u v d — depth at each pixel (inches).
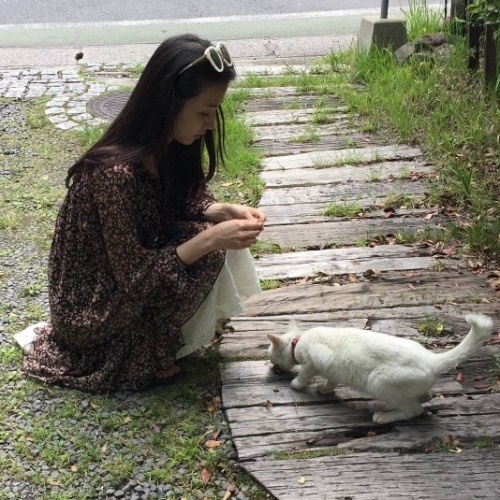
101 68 287.4
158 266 112.2
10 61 299.1
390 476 102.4
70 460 107.8
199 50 101.3
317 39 322.7
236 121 229.8
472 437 109.3
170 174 117.6
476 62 247.8
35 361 127.3
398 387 108.6
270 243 167.2
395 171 200.5
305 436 110.8
